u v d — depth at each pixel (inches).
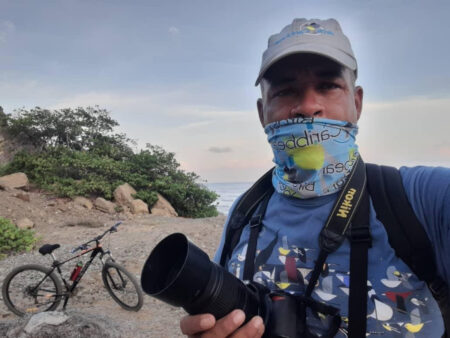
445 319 20.6
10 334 69.7
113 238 194.9
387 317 20.6
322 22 25.3
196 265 20.7
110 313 107.5
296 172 25.6
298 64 24.9
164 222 244.8
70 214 255.3
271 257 24.6
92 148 363.6
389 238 21.4
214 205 342.6
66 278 129.6
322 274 22.3
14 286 117.7
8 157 348.2
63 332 71.0
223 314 20.9
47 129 358.6
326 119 24.7
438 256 20.7
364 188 23.1
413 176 22.5
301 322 21.4
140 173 320.2
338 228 22.4
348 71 25.7
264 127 28.2
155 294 20.4
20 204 248.7
